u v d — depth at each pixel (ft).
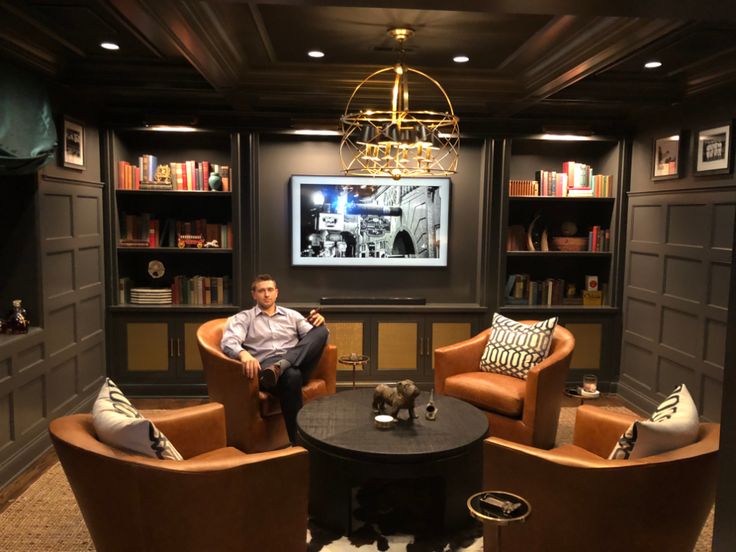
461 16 9.65
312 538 8.75
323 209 16.60
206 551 6.71
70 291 13.39
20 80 11.06
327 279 16.96
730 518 5.48
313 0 6.68
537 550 7.09
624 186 16.30
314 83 13.32
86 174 14.28
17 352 11.09
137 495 6.48
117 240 15.62
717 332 12.60
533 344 12.18
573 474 6.68
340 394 11.19
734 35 9.88
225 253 16.56
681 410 7.32
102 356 15.37
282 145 16.51
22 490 10.52
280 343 12.60
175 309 15.69
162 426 8.22
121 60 11.99
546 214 17.52
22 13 9.33
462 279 17.20
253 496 6.83
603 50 10.15
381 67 12.68
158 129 15.20
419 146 9.62
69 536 8.99
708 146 12.89
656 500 6.59
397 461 8.46
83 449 6.52
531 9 6.69
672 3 6.38
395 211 16.74
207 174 15.90
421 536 8.83
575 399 16.03
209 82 12.41
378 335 16.26
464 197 16.97
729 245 12.24
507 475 7.25
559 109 15.47
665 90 13.41
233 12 9.47
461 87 13.56
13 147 10.57
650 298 15.17
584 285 17.65
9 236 11.89
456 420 9.84
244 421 11.31
